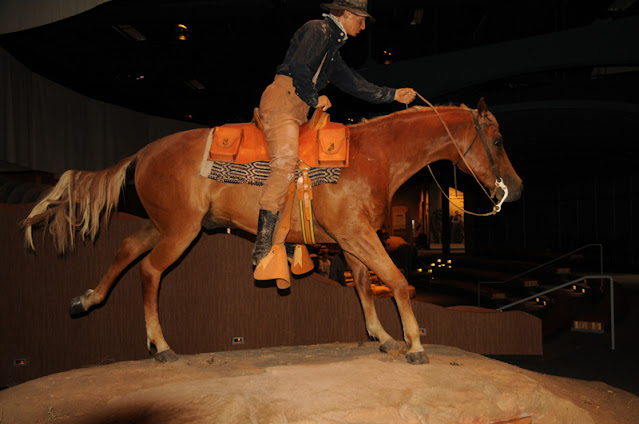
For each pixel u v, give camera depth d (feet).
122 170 10.76
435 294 42.63
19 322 13.78
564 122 36.63
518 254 64.23
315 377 8.37
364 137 10.34
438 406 7.52
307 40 9.01
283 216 9.61
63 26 24.58
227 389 7.68
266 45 29.99
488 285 43.91
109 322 14.33
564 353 18.30
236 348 15.08
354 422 6.98
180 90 35.09
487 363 10.02
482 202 75.15
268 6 24.23
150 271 10.57
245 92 35.96
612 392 12.92
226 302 15.14
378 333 11.17
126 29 26.45
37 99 22.88
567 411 8.91
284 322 15.38
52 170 24.08
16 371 13.66
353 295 15.64
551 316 27.14
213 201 10.37
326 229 9.99
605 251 57.06
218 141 9.95
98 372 9.66
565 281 40.98
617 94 32.60
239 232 25.08
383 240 48.08
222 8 24.29
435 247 89.92
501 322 16.71
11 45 24.99
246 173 9.91
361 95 10.36
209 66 32.04
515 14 32.73
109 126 29.17
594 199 60.03
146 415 6.85
